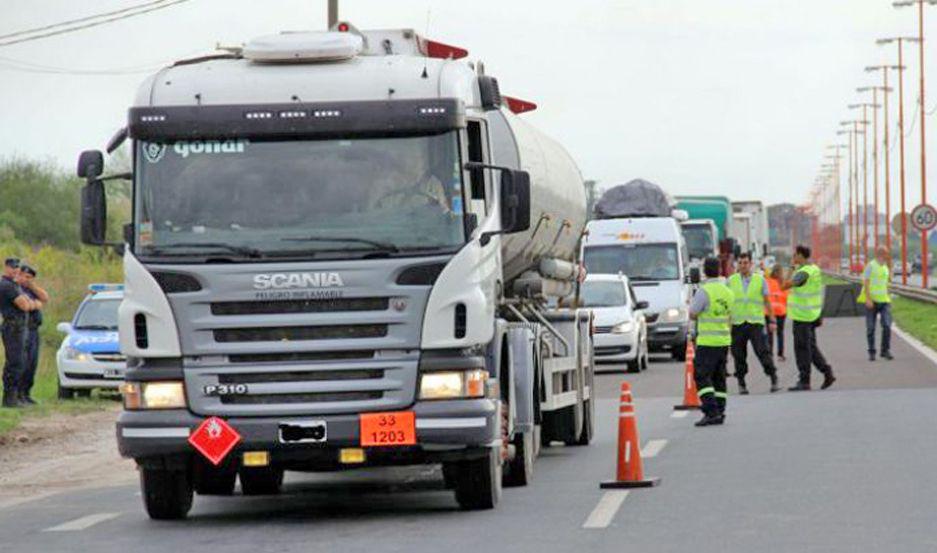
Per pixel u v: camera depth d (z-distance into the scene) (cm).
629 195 9625
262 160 2991
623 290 8150
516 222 3045
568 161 4538
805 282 6284
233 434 2944
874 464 3719
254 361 2955
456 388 2944
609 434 4888
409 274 2944
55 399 6638
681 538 2686
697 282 9206
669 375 7762
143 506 3506
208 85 3028
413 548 2662
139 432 2969
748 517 2916
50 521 3262
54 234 15650
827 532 2712
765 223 17375
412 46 3531
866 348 9194
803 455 3959
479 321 2962
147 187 3003
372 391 2952
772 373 6256
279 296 2944
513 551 2592
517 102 4216
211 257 2956
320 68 3047
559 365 4003
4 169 16212
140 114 3005
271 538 2859
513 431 3394
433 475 3975
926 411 5103
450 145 2981
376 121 2975
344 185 2973
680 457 4012
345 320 2939
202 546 2780
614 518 2955
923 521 2816
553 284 4391
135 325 2984
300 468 3108
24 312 6197
